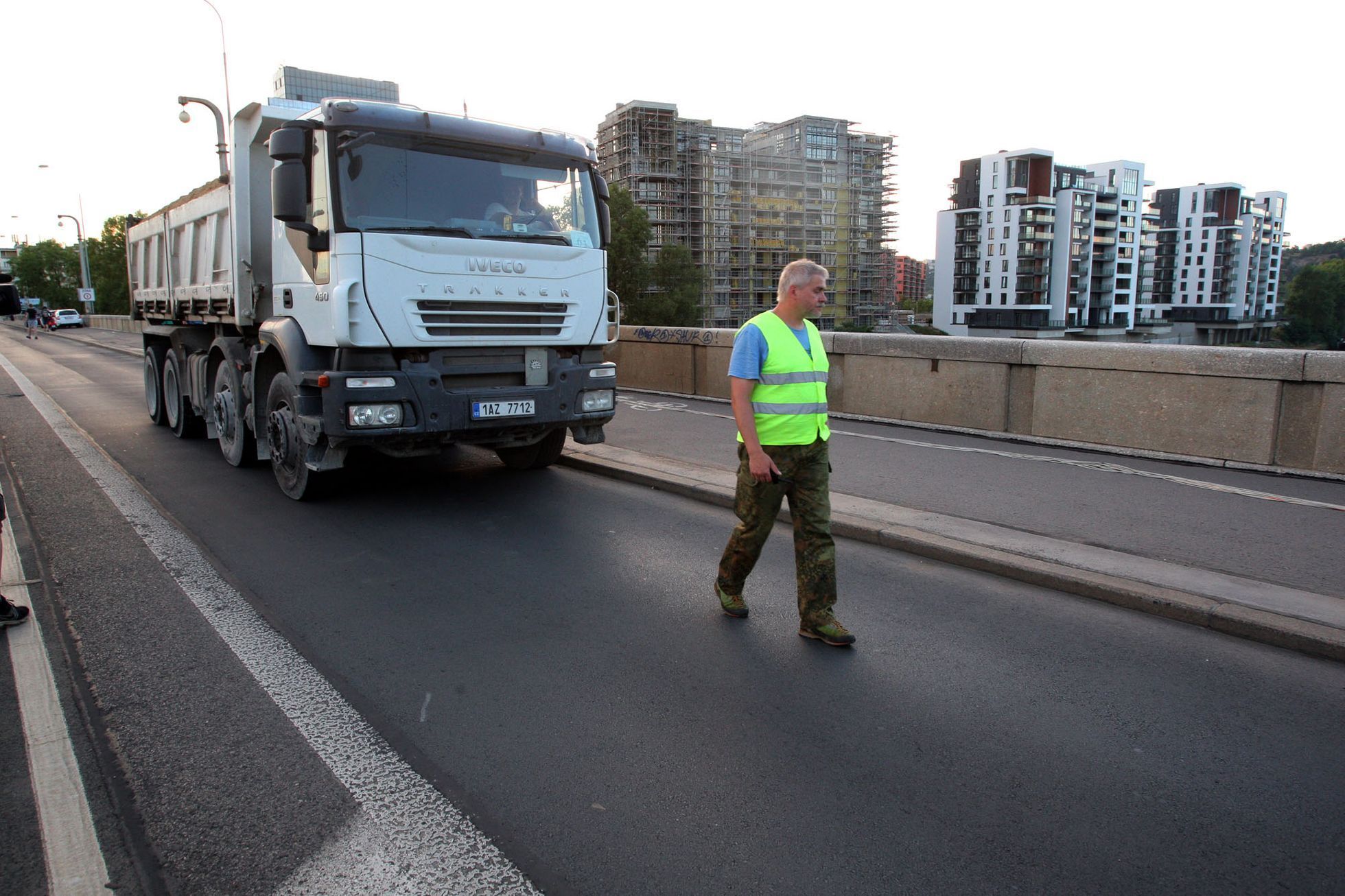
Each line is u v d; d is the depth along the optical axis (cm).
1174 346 798
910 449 870
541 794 295
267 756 320
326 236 607
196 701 364
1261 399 746
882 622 452
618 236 12606
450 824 278
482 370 659
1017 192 17075
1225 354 761
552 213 703
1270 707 358
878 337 1052
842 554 568
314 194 623
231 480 816
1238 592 460
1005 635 434
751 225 19012
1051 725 344
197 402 990
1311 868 258
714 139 18650
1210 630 438
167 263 1076
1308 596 454
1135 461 803
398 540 612
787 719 349
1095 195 17300
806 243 19825
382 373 612
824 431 427
